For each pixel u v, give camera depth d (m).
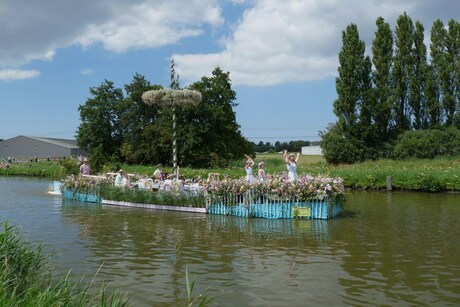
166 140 53.53
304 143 131.88
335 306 7.36
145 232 14.45
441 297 7.81
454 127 49.16
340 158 49.53
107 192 23.56
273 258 10.75
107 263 10.23
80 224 16.20
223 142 54.81
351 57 51.53
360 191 31.08
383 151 50.06
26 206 22.20
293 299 7.71
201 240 13.08
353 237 13.50
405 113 53.56
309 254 11.18
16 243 7.79
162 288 8.32
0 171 56.22
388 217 17.91
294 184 17.88
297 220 17.16
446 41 52.75
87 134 59.88
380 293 8.04
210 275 9.22
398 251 11.49
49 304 5.33
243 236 13.70
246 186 18.45
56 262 10.27
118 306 6.01
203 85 55.97
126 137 58.38
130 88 58.75
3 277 6.19
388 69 52.09
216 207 19.16
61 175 42.41
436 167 36.06
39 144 99.50
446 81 51.88
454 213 19.02
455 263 10.21
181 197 20.50
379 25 52.62
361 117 50.84
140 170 43.97
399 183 31.19
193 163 53.12
